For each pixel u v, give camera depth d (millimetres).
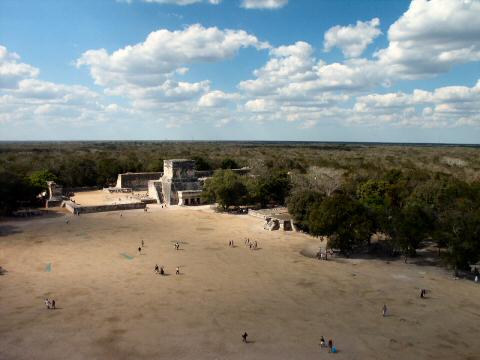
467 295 50812
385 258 67438
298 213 84250
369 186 97750
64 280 53812
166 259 64312
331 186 110250
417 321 43031
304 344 37656
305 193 86562
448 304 47781
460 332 40625
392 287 53344
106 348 36312
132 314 43438
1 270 57438
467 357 35906
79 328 40000
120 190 136875
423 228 64438
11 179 98688
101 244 72812
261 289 51781
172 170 120750
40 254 65688
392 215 69438
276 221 88000
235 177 108062
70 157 179000
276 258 66125
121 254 66625
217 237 79938
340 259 66625
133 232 82812
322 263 63906
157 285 52469
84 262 61906
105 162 150625
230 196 104375
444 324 42406
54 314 43062
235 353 35812
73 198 121812
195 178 125188
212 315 43562
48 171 131750
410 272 60062
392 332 40406
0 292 49062
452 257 57062
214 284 53281
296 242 77125
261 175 122375
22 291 49531
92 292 49625
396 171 115250
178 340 37969
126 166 153500
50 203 110500
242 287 52375
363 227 66000
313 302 47781
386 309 45375
